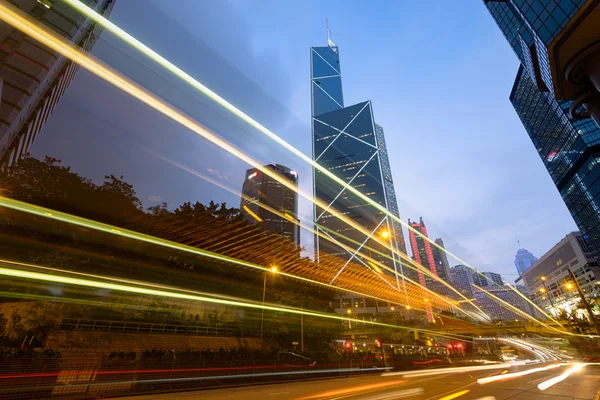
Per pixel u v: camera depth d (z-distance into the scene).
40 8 33.31
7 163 30.78
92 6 38.22
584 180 113.56
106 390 15.55
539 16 39.53
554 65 40.44
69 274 24.03
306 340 37.66
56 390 14.28
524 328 77.44
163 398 13.73
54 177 28.36
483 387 15.16
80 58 35.03
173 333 26.39
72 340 19.86
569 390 13.65
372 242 164.00
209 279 34.34
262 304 34.84
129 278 28.69
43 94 34.88
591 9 33.50
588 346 63.62
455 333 72.62
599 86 36.12
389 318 70.56
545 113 127.00
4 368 13.62
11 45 30.94
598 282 134.62
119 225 31.41
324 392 14.70
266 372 24.42
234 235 39.12
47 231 25.28
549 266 178.00
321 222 187.88
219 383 19.52
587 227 120.06
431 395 12.61
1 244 22.70
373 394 13.38
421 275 170.88
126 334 22.59
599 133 105.31
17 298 20.80
